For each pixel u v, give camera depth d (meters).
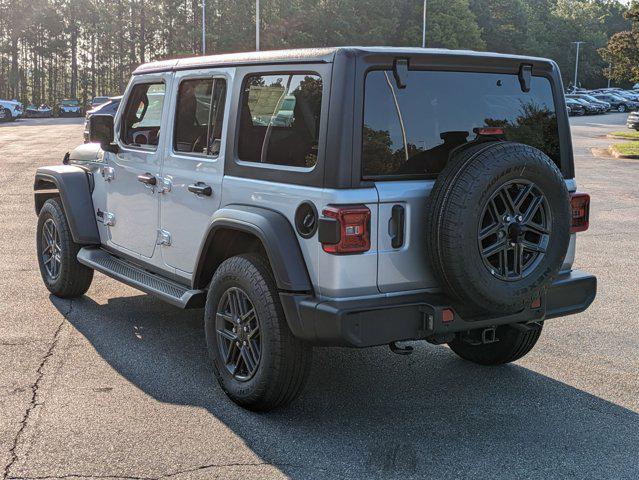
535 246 3.88
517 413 4.32
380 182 3.80
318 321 3.74
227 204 4.47
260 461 3.66
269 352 4.01
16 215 11.05
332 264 3.72
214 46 71.88
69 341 5.46
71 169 6.36
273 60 4.18
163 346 5.39
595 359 5.29
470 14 76.94
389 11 73.44
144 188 5.39
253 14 71.38
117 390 4.54
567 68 110.06
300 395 4.43
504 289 3.77
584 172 18.80
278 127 4.12
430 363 5.19
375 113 3.81
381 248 3.81
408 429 4.07
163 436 3.91
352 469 3.59
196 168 4.76
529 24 102.75
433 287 4.00
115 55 93.88
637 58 43.69
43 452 3.70
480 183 3.62
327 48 3.87
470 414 4.29
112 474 3.49
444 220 3.65
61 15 97.12
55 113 82.38
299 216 3.91
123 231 5.77
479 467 3.64
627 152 23.27
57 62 109.00
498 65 4.20
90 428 3.99
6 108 48.94
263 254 4.45
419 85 3.96
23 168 17.86
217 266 4.74
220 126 4.58
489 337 4.21
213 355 4.46
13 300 6.54
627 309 6.60
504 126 4.25
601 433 4.06
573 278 4.45
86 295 6.77
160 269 5.32
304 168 3.92
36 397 4.39
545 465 3.67
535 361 5.25
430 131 3.97
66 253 6.34
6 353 5.16
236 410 4.28
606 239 10.03
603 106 57.12
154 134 5.33
